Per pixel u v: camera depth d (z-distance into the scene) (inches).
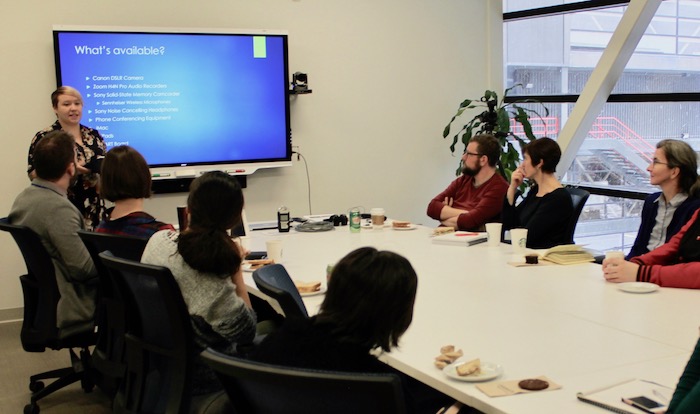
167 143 204.8
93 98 196.2
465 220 162.2
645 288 93.1
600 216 233.0
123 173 104.6
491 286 99.7
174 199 212.1
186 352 74.9
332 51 229.8
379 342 52.2
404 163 245.4
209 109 208.2
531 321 80.8
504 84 260.8
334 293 52.9
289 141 218.1
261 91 213.5
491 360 67.6
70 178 120.3
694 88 200.8
